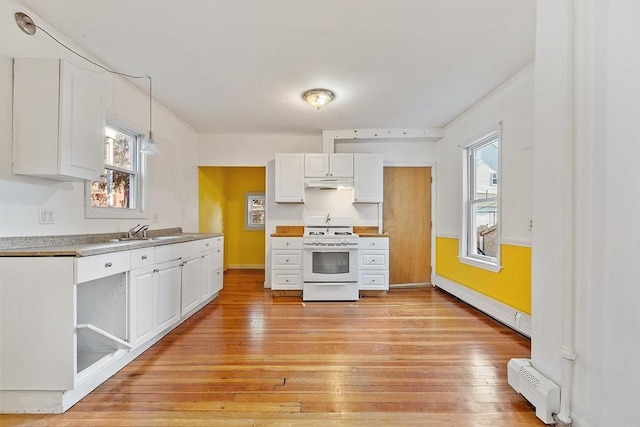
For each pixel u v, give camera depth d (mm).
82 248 1918
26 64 1952
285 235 4332
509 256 3023
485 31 2248
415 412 1725
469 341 2715
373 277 4328
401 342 2693
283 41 2381
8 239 1927
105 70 2779
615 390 1300
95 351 2205
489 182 3654
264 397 1860
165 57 2627
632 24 1235
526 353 2475
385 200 4883
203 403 1798
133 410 1731
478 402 1820
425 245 4914
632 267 1235
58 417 1673
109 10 2020
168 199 3959
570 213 1496
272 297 4258
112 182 3037
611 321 1322
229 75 2949
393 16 2074
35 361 1712
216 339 2750
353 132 4695
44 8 2002
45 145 1961
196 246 3385
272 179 4895
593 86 1410
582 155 1467
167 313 2756
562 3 1565
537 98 1774
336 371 2180
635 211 1227
